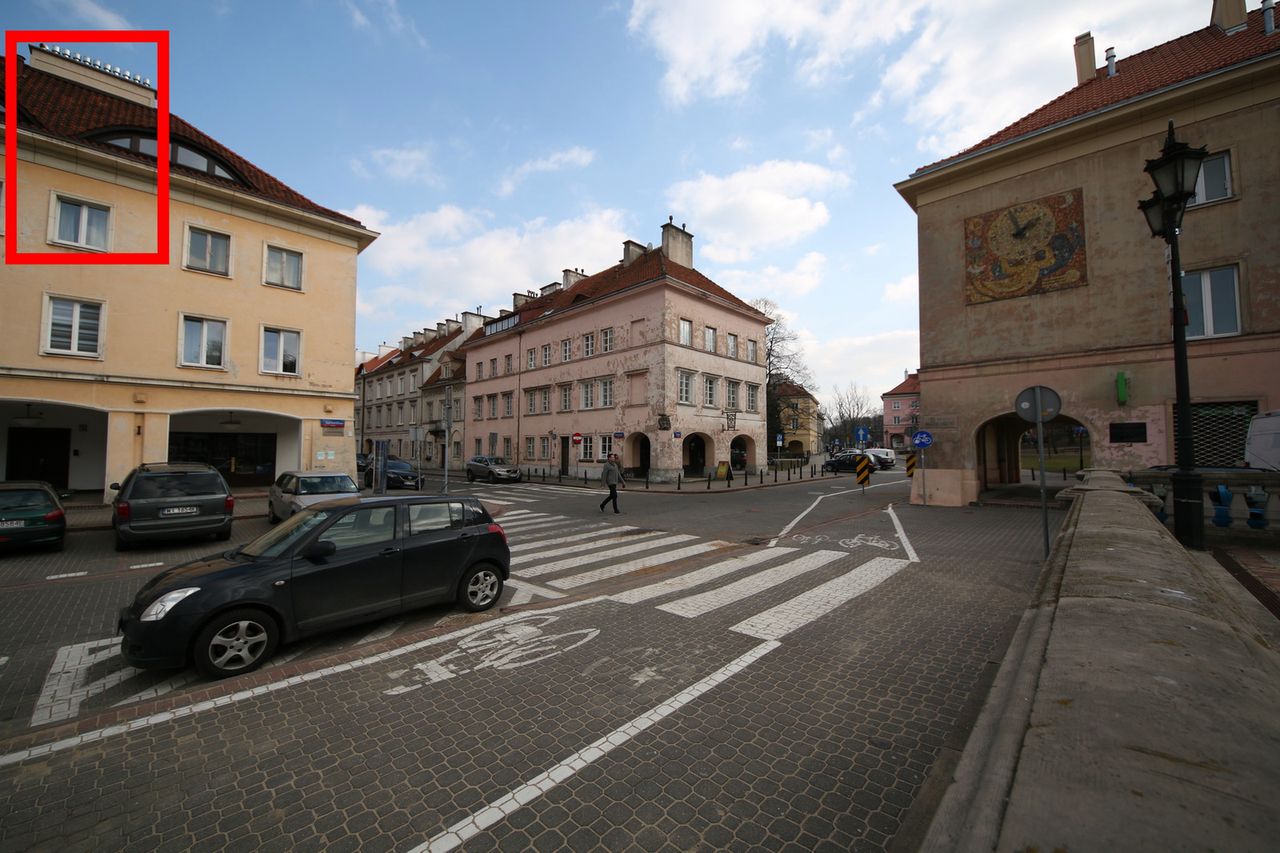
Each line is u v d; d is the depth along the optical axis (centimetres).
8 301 1438
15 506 956
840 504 1772
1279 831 101
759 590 683
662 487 2541
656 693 400
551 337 3459
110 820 269
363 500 570
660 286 2773
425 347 5175
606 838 251
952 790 160
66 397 1497
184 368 1678
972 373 1573
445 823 264
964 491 1585
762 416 3450
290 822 266
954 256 1616
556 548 1020
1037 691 175
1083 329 1405
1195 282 1281
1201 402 1256
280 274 1892
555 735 344
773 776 296
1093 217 1400
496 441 3897
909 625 539
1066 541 426
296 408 1892
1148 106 1309
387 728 356
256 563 486
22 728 379
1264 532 777
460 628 547
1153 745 137
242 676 436
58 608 655
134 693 430
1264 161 1202
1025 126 1630
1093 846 103
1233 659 189
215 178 1791
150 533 1002
